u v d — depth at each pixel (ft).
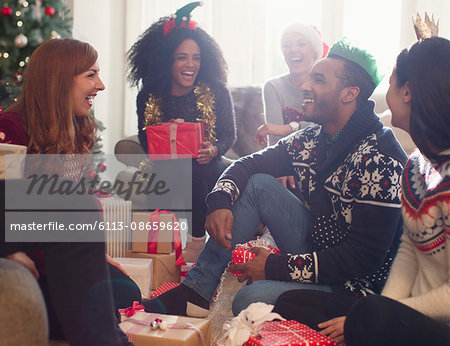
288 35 9.32
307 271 4.76
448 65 3.65
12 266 3.12
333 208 5.13
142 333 4.54
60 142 5.08
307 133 5.62
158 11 15.57
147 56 9.30
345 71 4.99
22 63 11.35
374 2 14.28
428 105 3.67
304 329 4.30
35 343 3.00
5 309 2.88
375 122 4.98
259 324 4.25
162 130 8.81
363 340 3.60
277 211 5.46
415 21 4.04
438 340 3.49
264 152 5.77
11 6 11.46
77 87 5.21
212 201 5.32
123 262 7.58
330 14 14.53
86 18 15.89
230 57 15.16
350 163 4.90
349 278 4.77
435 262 3.86
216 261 5.65
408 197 3.98
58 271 3.19
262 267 4.86
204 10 15.26
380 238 4.61
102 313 3.21
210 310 6.73
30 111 5.06
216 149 9.06
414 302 3.75
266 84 9.65
